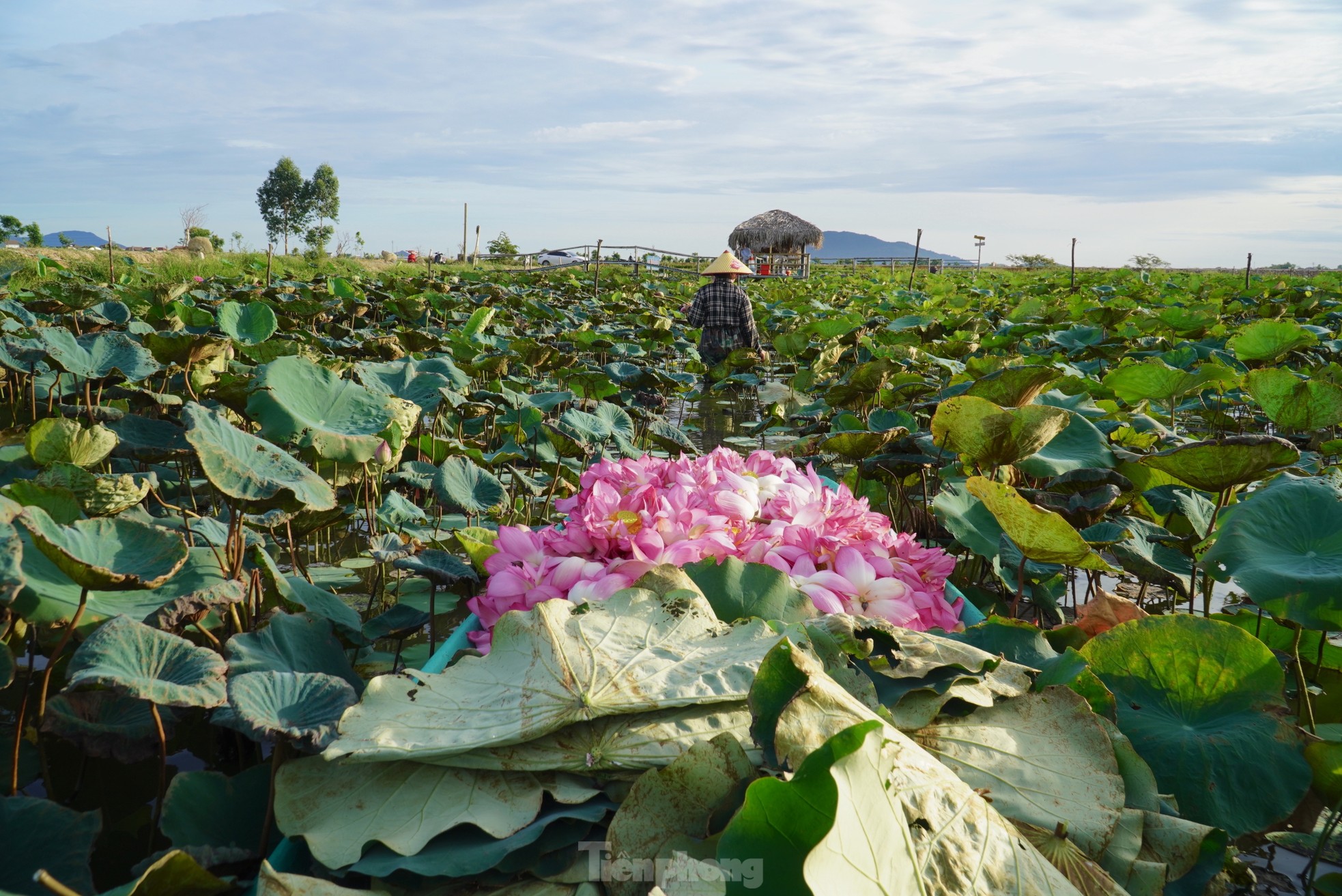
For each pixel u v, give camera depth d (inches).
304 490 95.4
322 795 59.6
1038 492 138.5
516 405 218.4
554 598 86.0
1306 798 81.8
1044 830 58.8
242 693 64.3
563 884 54.1
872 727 42.3
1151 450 187.2
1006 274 1529.3
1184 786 74.0
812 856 36.8
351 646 119.8
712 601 81.5
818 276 1489.9
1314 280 1118.4
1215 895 61.9
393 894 54.3
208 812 69.5
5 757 85.4
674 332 591.8
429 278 722.8
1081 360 363.9
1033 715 68.6
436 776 59.8
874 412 202.8
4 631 88.7
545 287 901.8
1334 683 109.7
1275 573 84.9
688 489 107.5
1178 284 1051.9
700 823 54.3
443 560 101.3
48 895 59.2
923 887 44.3
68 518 89.3
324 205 3545.8
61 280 573.3
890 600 90.0
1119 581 163.6
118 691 60.4
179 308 329.7
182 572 94.0
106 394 183.3
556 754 60.0
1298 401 150.6
